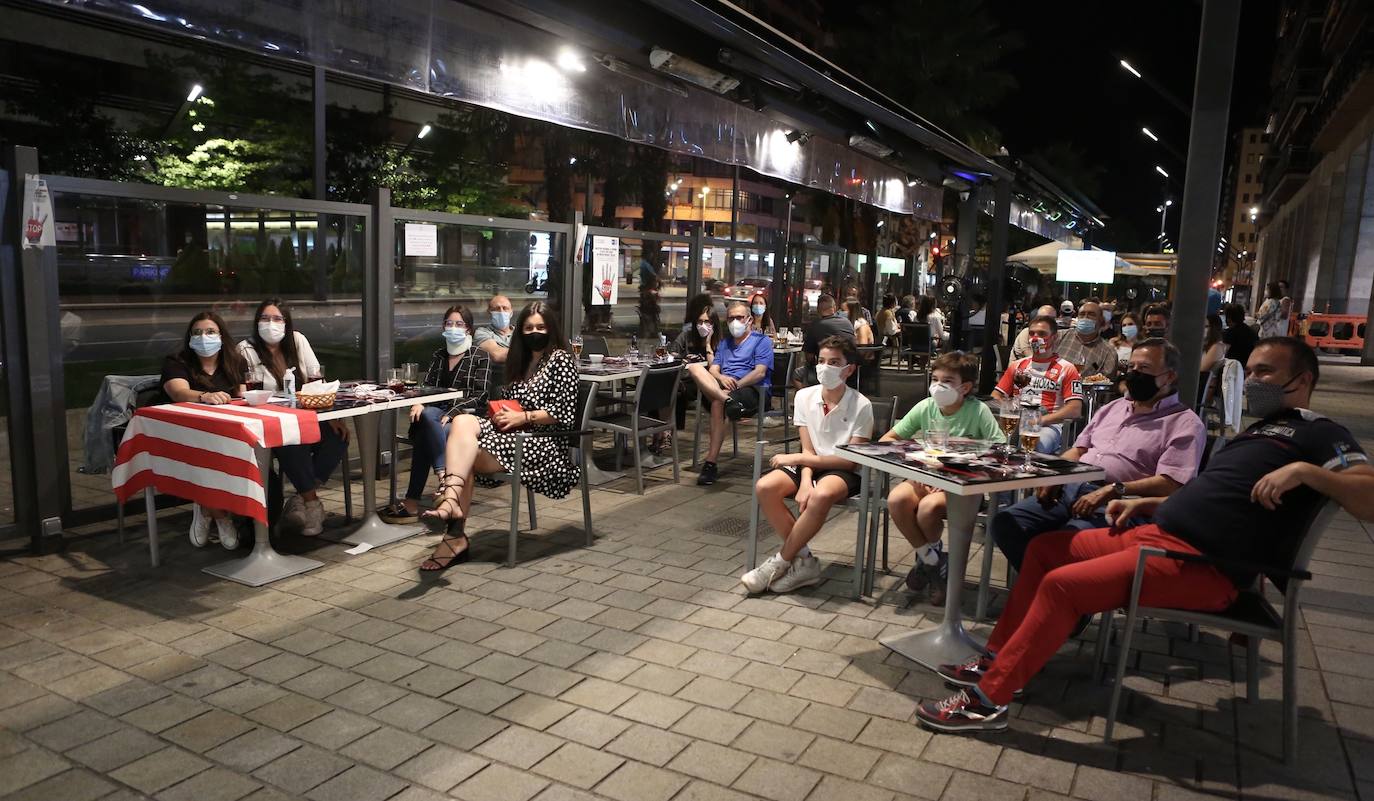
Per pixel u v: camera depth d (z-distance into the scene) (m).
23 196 4.73
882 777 2.96
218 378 5.35
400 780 2.87
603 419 7.51
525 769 2.95
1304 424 3.12
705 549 5.53
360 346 6.95
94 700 3.37
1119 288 33.38
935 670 3.80
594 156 11.83
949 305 14.70
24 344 4.88
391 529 5.61
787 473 4.79
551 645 3.99
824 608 4.56
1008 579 4.95
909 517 4.61
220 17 5.53
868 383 7.20
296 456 5.36
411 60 6.71
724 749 3.12
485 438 5.11
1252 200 129.50
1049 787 2.92
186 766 2.92
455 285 7.74
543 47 7.71
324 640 3.98
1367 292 26.06
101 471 5.20
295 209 6.23
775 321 13.30
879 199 14.46
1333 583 5.12
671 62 7.53
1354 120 26.17
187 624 4.13
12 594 4.44
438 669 3.71
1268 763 3.11
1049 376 6.27
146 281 6.12
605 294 9.33
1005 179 13.80
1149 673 3.87
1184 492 3.33
